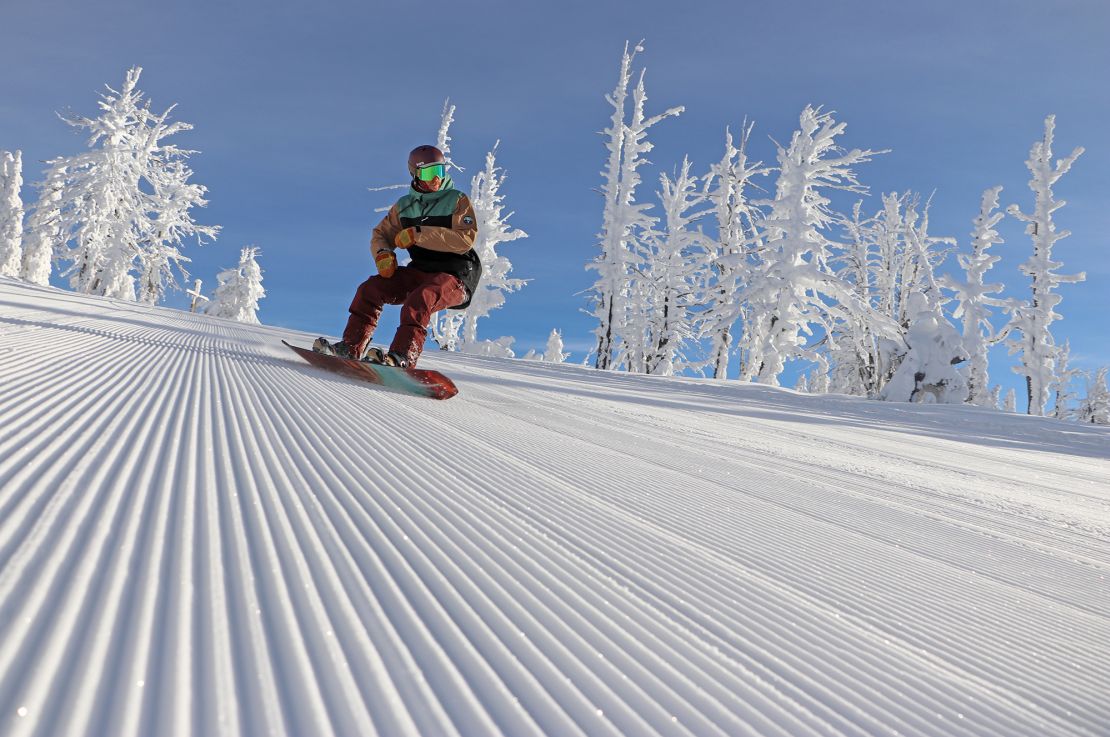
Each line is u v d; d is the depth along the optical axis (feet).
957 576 6.70
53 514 3.97
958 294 90.94
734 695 3.32
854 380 107.24
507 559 4.76
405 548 4.56
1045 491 15.48
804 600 5.11
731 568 5.63
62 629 2.63
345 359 15.96
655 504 7.70
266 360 17.51
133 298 111.24
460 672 2.97
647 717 2.93
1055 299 96.07
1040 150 97.60
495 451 9.41
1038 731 3.56
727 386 49.70
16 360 10.50
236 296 136.56
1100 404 124.67
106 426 6.86
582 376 42.32
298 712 2.37
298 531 4.48
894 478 14.05
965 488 14.10
